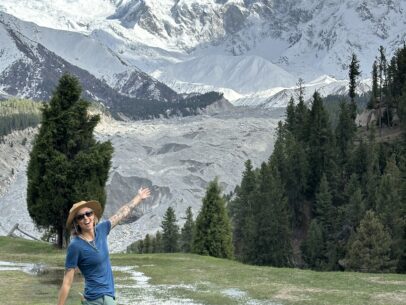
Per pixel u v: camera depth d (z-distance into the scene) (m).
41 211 57.69
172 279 39.47
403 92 163.25
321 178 131.38
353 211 111.69
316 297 32.38
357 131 173.25
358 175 138.00
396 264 87.00
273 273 41.50
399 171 118.56
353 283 36.75
